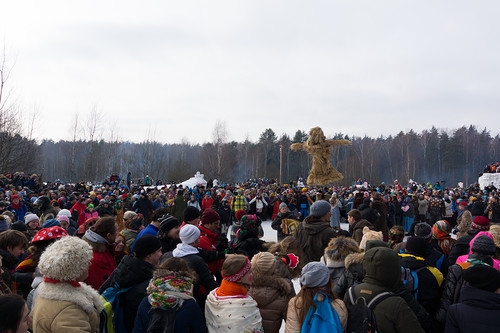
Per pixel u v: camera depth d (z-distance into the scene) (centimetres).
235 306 337
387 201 1784
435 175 7481
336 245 484
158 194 2119
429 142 8044
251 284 384
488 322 325
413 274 433
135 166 7512
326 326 319
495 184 3612
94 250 463
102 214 1242
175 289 317
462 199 2028
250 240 552
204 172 6712
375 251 354
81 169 7175
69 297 303
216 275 530
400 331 321
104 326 351
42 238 456
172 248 516
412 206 1884
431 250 488
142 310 341
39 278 391
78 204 1277
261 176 7338
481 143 8131
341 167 7512
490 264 419
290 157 7900
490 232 528
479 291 339
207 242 527
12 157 2902
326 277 341
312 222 612
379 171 7812
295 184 3419
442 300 432
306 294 340
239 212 858
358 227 719
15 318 250
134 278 381
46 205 1132
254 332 334
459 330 338
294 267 468
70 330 288
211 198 1928
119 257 541
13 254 477
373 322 321
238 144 8575
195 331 319
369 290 345
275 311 376
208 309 349
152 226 589
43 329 292
